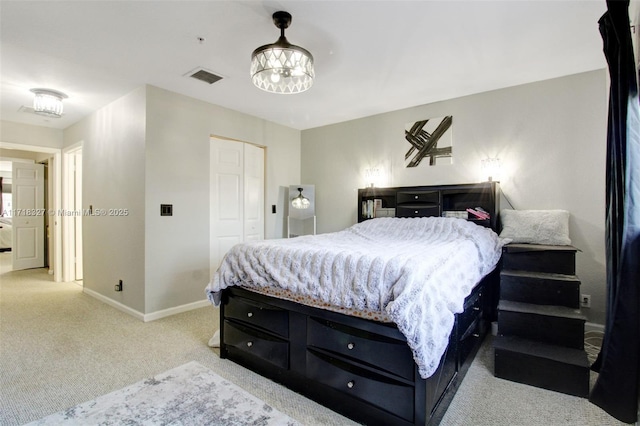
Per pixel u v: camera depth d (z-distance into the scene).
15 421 1.60
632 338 1.51
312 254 1.90
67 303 3.60
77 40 2.26
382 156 3.96
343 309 1.74
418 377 1.49
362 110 3.87
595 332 2.71
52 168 5.07
